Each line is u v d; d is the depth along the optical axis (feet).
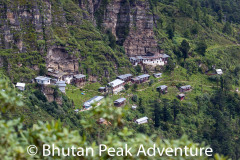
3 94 70.69
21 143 70.59
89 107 331.57
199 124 375.25
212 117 392.47
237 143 357.61
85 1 431.02
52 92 320.09
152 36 460.14
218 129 356.79
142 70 437.58
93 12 442.09
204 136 352.49
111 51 412.77
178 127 349.41
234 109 412.16
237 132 379.14
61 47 363.76
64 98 327.26
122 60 422.00
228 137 350.23
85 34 404.16
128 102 370.94
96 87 371.35
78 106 332.60
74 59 370.53
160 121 352.90
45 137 69.97
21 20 339.16
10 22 328.08
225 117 391.86
